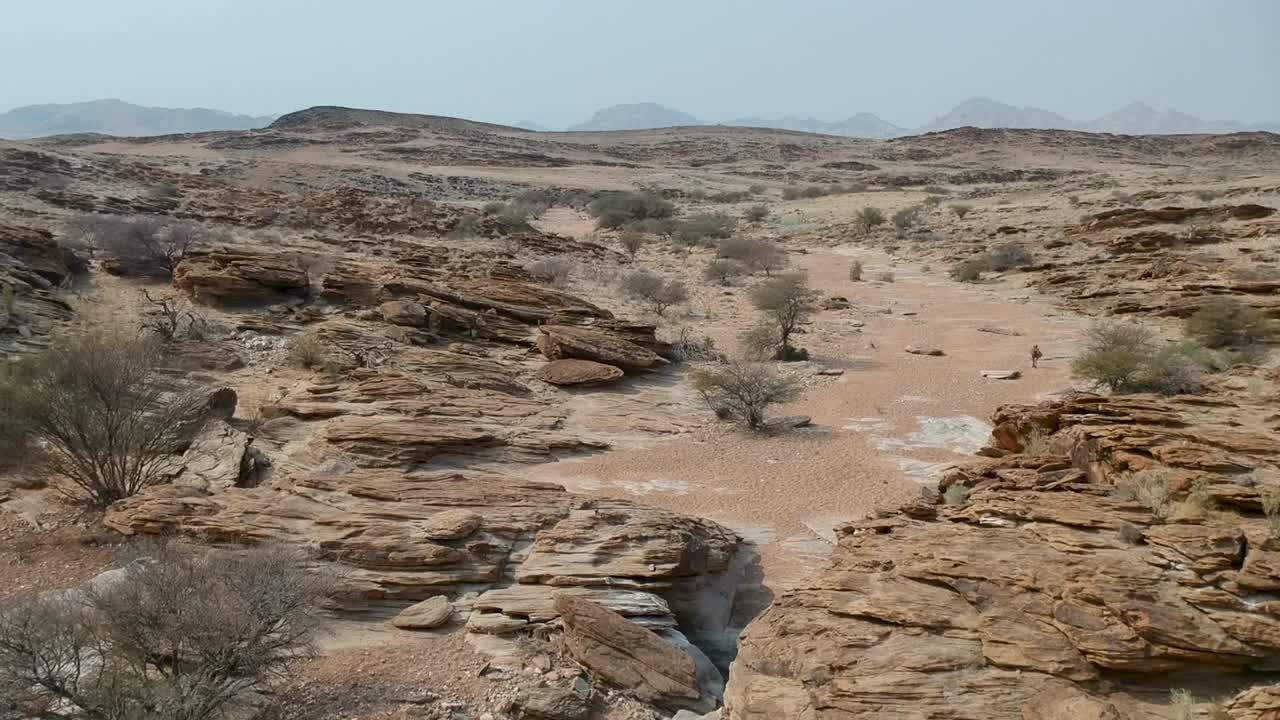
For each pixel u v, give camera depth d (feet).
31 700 25.04
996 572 27.45
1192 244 133.69
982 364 86.38
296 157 385.29
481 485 44.21
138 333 70.95
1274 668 23.08
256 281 89.40
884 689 24.43
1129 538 28.09
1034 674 24.18
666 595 37.32
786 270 151.02
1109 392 69.62
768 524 49.32
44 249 91.25
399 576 36.27
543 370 77.10
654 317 107.45
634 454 61.67
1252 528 27.09
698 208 261.65
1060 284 123.65
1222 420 39.86
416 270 103.50
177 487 43.19
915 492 54.08
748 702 26.21
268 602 28.60
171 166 279.28
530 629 33.99
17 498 45.75
